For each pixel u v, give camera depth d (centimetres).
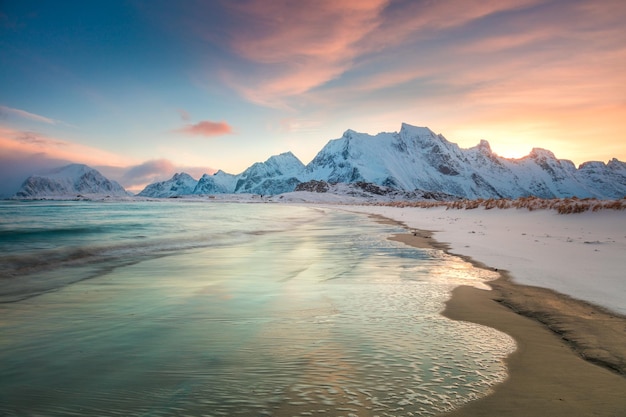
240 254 1734
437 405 433
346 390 468
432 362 550
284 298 927
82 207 10138
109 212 6831
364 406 430
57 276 1233
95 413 421
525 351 591
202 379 499
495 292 973
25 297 952
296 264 1447
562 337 653
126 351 595
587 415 412
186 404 438
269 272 1286
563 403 438
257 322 738
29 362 556
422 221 4150
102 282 1134
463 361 554
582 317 752
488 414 413
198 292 996
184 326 716
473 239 2206
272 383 487
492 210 4647
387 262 1470
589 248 1664
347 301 893
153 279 1177
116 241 2169
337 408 426
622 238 2009
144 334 672
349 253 1734
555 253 1561
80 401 447
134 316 783
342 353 582
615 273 1153
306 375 509
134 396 457
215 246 2050
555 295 921
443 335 662
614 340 630
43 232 2723
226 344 622
